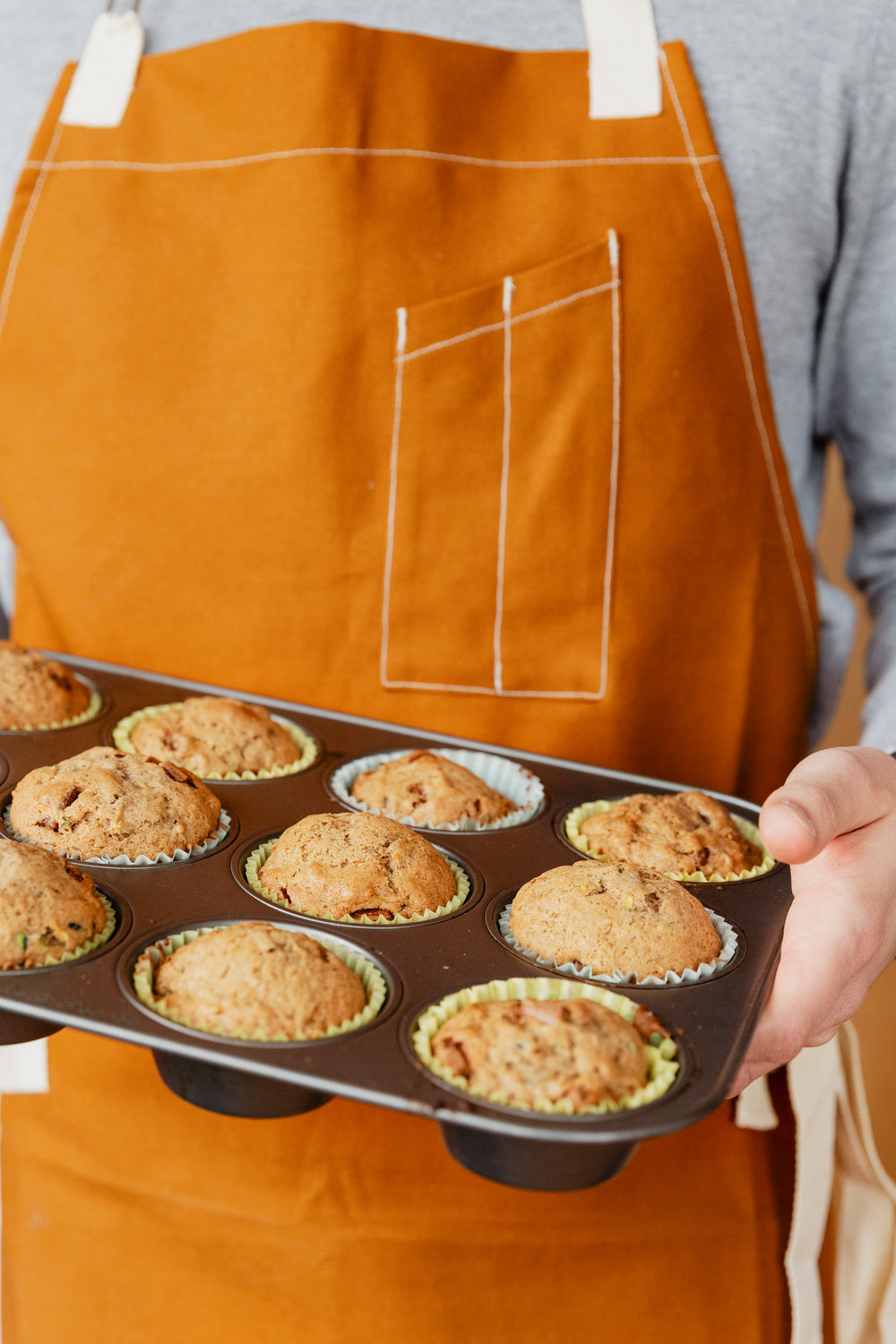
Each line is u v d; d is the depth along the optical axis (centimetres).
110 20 196
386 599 202
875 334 195
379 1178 169
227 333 196
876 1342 189
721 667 204
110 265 198
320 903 151
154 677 208
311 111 187
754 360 193
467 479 196
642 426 193
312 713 203
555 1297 172
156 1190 175
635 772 207
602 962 143
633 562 198
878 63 183
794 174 188
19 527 209
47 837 157
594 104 188
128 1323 179
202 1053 118
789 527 202
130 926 143
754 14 185
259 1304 174
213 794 175
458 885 162
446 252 191
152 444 201
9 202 206
